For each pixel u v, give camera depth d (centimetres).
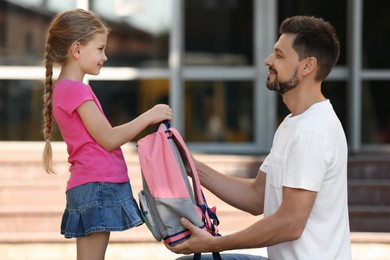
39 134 1692
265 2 1725
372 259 1250
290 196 670
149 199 698
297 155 671
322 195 688
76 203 722
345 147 700
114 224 717
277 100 1741
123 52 1712
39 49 1689
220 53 1742
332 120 690
